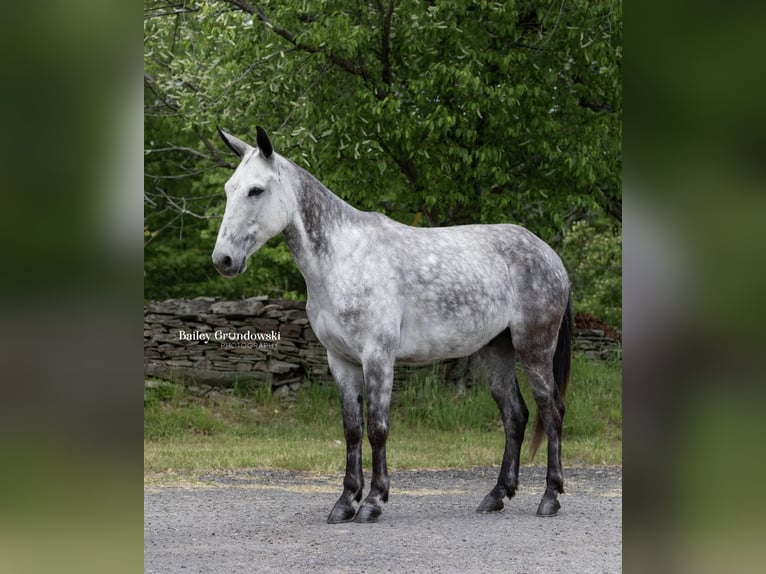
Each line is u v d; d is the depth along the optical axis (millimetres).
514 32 8570
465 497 5762
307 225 4738
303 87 8977
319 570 3658
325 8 8578
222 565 3768
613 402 9477
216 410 9195
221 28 8820
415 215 10383
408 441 8273
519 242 5223
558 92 9250
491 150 8484
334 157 9000
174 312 9781
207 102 9148
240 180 4516
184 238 15289
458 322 4879
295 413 9305
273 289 14070
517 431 5285
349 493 4855
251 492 5910
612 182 9430
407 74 8938
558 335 5336
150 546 4176
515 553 3992
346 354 4844
